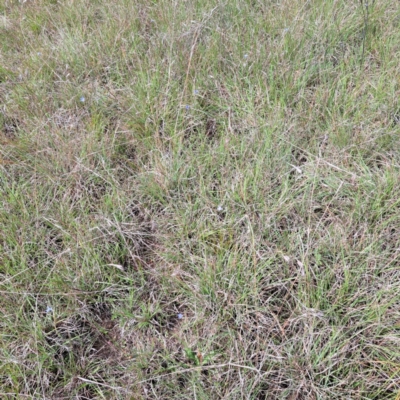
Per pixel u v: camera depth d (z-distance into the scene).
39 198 2.19
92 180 2.29
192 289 1.78
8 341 1.70
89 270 1.88
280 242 1.92
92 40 3.13
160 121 2.55
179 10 3.23
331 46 2.79
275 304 1.76
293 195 2.06
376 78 2.53
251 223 1.94
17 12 3.63
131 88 2.72
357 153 2.20
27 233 2.04
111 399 1.56
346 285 1.68
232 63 2.77
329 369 1.53
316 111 2.41
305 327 1.61
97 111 2.68
